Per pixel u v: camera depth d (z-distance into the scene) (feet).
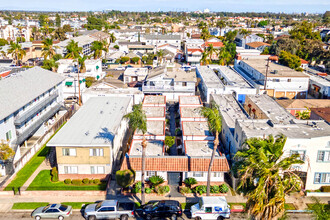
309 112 190.80
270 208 83.15
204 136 155.43
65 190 131.75
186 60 428.15
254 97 212.43
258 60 340.18
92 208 116.06
